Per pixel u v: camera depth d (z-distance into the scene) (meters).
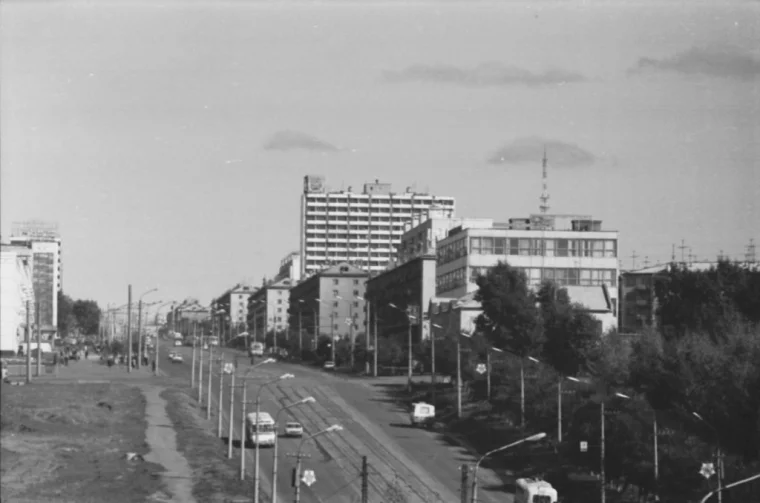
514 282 146.00
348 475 111.88
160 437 127.81
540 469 113.69
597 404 114.31
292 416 147.50
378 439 131.38
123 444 122.44
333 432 135.12
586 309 148.38
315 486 106.31
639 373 94.62
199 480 105.12
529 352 142.25
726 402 84.94
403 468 116.00
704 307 122.00
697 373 89.12
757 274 127.25
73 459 112.38
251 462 116.00
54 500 93.12
